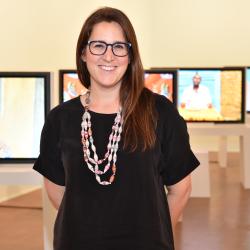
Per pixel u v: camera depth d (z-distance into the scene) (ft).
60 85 14.61
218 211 16.14
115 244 5.34
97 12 5.76
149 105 5.62
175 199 6.03
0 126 10.18
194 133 18.37
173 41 28.55
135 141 5.41
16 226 14.75
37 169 6.18
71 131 5.68
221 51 28.48
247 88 21.24
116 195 5.38
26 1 18.37
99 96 5.75
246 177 19.36
